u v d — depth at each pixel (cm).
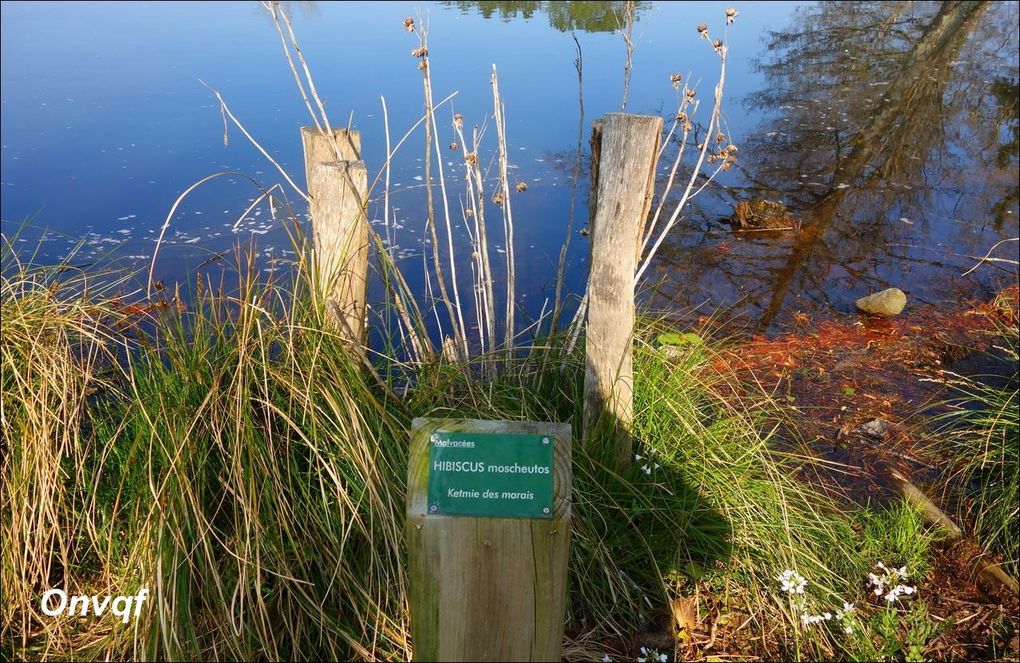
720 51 360
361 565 284
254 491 274
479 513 201
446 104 1013
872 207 810
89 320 325
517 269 653
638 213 280
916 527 341
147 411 291
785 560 312
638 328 376
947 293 629
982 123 1056
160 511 262
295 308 318
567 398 340
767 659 287
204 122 976
